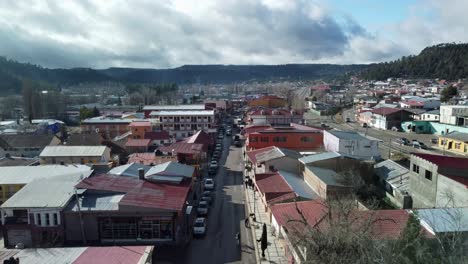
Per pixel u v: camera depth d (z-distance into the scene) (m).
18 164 51.91
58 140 71.56
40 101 119.25
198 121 86.00
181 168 43.09
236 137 83.94
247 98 178.62
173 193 36.12
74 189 34.22
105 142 67.62
